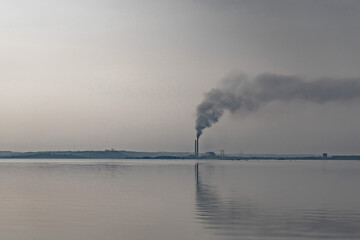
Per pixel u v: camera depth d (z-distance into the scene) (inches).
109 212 1294.3
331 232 1002.7
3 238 926.4
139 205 1457.9
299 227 1061.1
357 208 1402.6
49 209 1353.3
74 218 1180.5
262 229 1035.3
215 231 1008.9
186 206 1440.7
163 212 1298.0
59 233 979.3
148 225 1079.0
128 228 1041.5
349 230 1027.3
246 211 1326.3
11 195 1770.4
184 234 975.0
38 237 936.9
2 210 1332.4
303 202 1565.0
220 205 1467.8
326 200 1633.9
